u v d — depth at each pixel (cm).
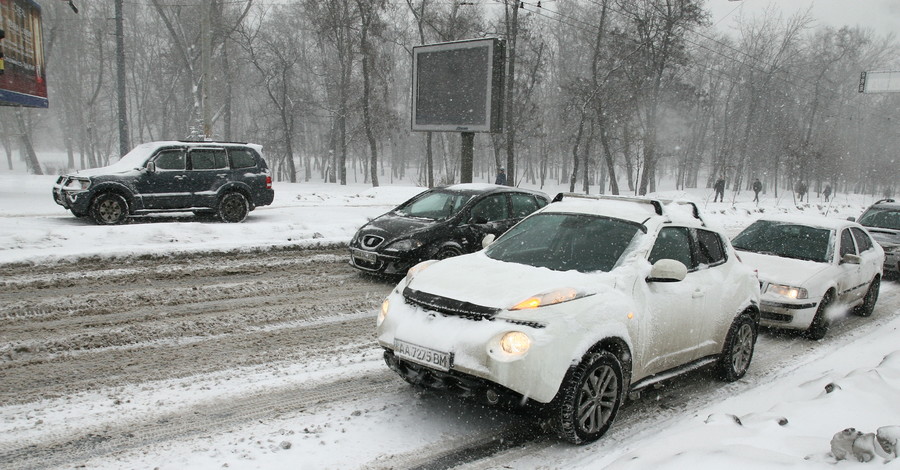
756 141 6250
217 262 1002
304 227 1294
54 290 780
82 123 6178
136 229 1112
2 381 502
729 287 576
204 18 2178
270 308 763
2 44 1700
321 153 6825
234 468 374
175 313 717
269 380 532
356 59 4659
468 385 410
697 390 564
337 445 414
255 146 1485
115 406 463
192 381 521
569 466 400
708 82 6962
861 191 8238
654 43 4244
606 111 4075
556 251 521
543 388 400
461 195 1002
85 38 5669
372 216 1653
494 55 1627
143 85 6369
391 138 4869
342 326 711
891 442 328
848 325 877
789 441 370
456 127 1719
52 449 391
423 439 431
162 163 1350
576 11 5612
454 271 483
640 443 439
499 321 411
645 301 477
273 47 4894
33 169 4922
